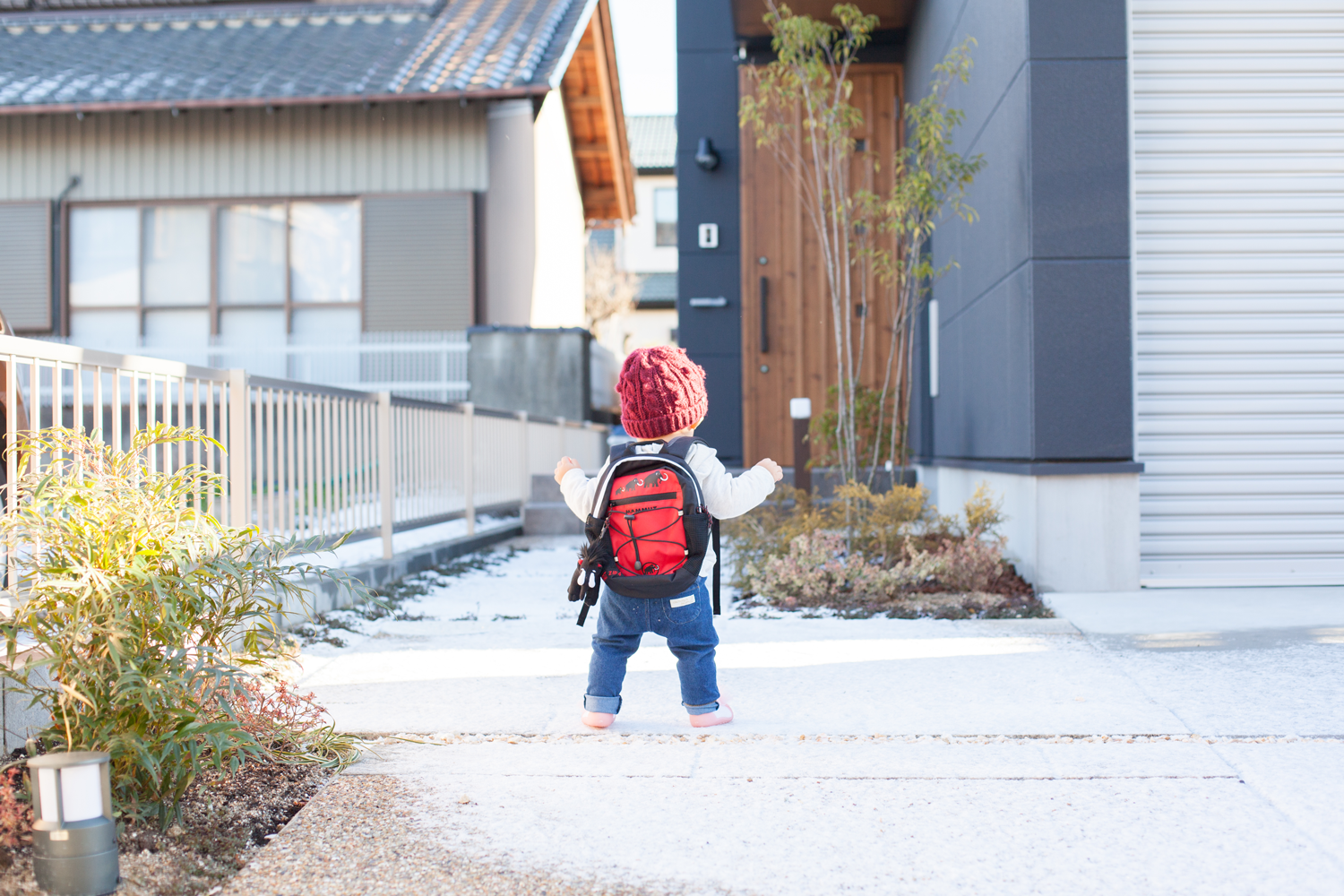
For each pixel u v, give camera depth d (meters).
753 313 9.98
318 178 13.10
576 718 3.37
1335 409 5.65
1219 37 5.61
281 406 5.21
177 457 4.76
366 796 2.65
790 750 2.99
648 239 30.23
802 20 6.88
